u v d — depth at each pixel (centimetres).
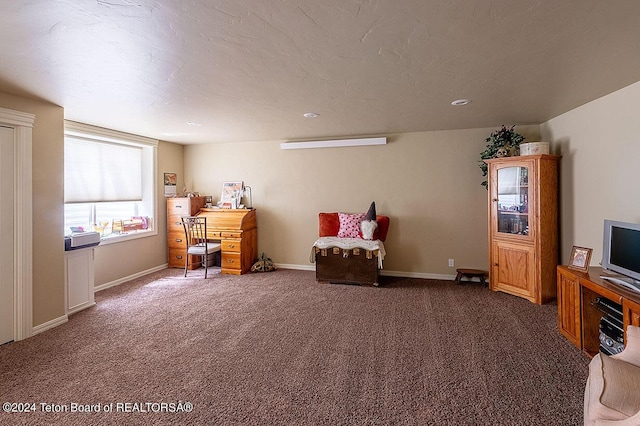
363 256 425
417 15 156
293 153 522
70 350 252
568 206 345
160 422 172
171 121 384
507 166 373
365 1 144
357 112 347
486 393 194
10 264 269
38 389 201
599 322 238
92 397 193
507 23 163
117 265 442
